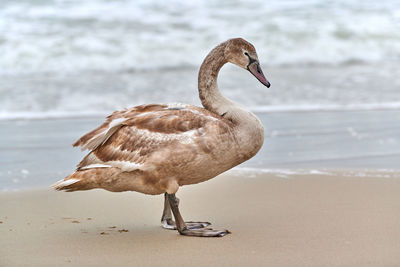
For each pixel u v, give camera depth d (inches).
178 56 1032.2
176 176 311.4
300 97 792.3
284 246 291.3
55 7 1232.2
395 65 1024.2
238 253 281.9
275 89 840.3
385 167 487.5
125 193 422.6
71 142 585.9
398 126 643.5
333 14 1240.8
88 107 740.0
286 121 669.9
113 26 1144.8
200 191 420.5
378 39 1137.4
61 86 855.1
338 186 425.4
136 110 328.2
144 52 1039.6
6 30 1083.9
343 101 770.8
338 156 527.2
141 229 334.6
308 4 1302.9
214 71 339.0
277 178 453.7
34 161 518.0
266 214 357.4
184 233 317.1
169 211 340.8
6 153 543.5
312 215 351.3
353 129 632.4
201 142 305.0
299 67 1028.5
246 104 751.1
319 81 897.5
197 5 1284.4
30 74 940.0
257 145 320.2
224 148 309.4
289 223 335.0
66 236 319.3
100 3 1272.1
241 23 1177.4
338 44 1113.4
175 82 881.5
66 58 1003.3
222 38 1104.8
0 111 717.9
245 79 905.5
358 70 986.1
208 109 336.2
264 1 1317.7
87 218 359.6
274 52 1077.8
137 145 308.8
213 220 349.1
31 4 1240.2
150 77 922.7
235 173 472.1
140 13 1222.9
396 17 1227.2
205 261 271.7
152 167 305.7
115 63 997.8
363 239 299.7
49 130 634.8
